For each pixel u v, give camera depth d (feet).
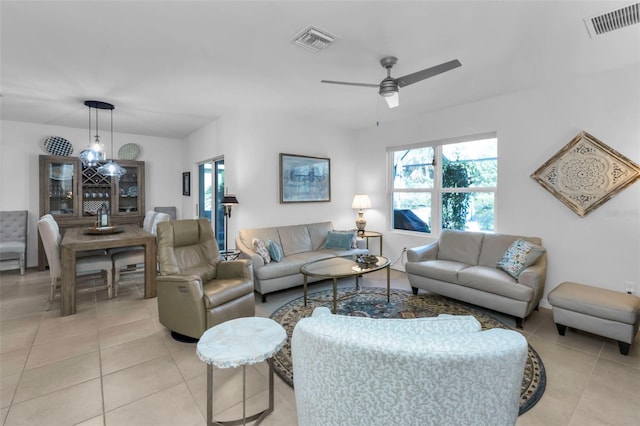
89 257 12.28
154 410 5.93
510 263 10.48
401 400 2.98
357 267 11.07
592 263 10.16
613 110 9.60
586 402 6.13
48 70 9.55
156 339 8.76
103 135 18.58
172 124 16.97
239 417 5.73
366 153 17.97
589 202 10.09
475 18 6.82
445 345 2.92
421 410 2.98
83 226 17.22
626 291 9.53
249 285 9.62
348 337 3.07
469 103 13.12
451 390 2.93
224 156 15.15
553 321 9.93
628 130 9.36
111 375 7.03
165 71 9.65
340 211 17.97
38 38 7.64
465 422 3.04
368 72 9.71
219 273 10.55
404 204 16.47
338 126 17.56
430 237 14.97
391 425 3.07
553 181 10.82
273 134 15.11
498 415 3.14
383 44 7.97
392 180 16.98
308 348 3.33
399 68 9.43
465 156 13.84
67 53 8.43
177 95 11.96
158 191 20.58
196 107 13.62
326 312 4.41
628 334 7.73
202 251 10.77
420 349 2.87
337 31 7.35
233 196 13.35
